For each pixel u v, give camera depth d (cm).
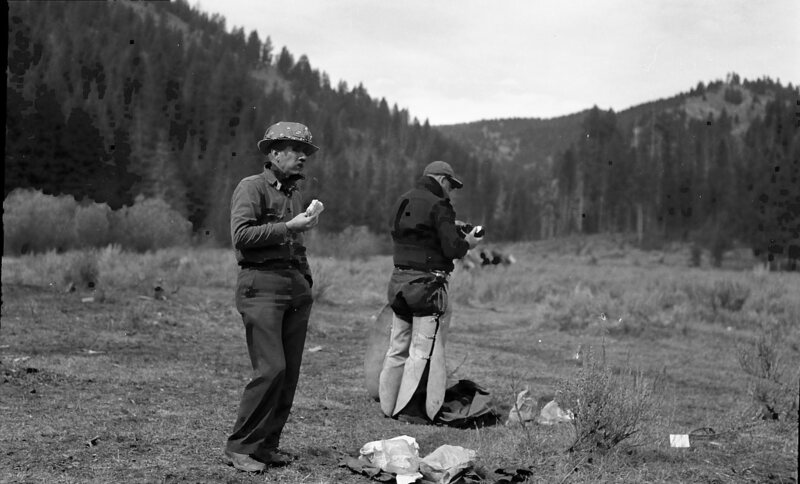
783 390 695
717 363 973
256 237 409
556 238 13138
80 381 630
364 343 1036
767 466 482
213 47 15475
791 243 6438
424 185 614
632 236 11612
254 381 416
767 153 10212
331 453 464
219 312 1184
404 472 421
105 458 415
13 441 436
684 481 441
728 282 1886
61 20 9800
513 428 557
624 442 503
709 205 10775
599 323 1297
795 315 1572
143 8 13875
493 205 17788
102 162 3694
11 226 2511
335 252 4278
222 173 3922
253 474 406
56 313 1012
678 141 14688
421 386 594
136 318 1002
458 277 1992
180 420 516
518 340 1151
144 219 3042
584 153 15450
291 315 432
